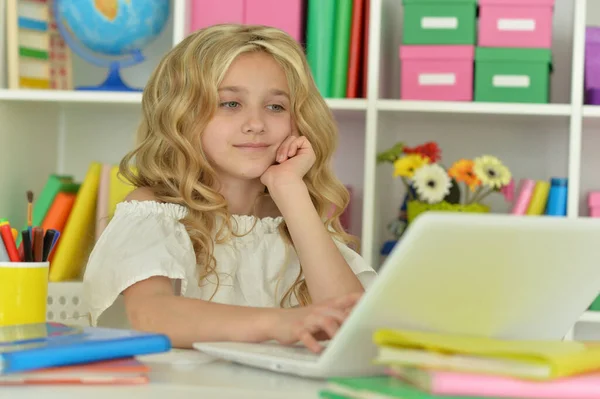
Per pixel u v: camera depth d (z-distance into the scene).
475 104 2.62
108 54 2.75
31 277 1.22
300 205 1.63
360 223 3.07
